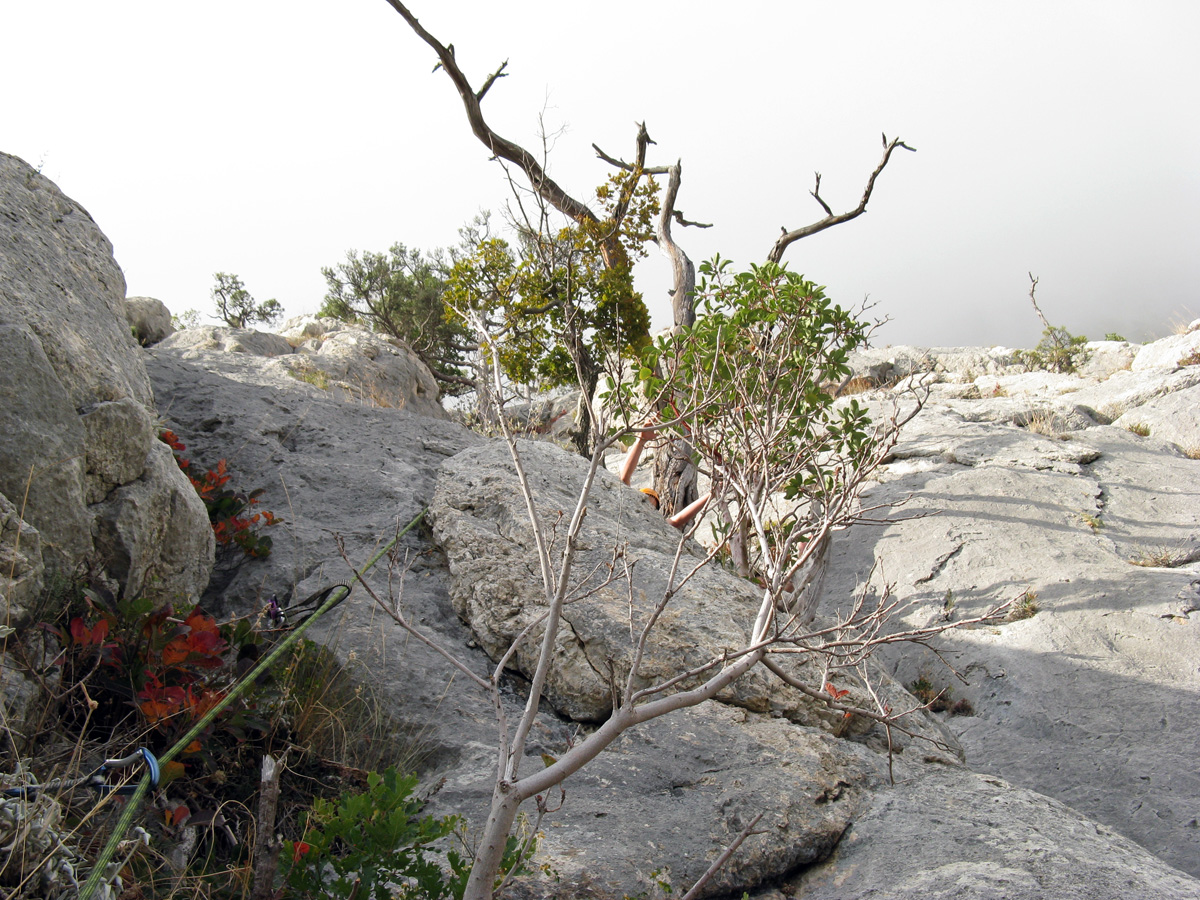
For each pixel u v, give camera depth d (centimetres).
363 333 1295
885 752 365
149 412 406
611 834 274
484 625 395
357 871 222
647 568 427
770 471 332
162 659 278
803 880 288
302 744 304
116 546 320
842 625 258
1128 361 1603
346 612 381
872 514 1030
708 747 331
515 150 998
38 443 284
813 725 363
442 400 1720
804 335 501
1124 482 1041
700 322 586
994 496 1007
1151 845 515
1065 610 783
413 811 235
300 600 398
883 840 292
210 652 284
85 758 247
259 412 605
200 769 276
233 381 648
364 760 318
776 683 368
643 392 460
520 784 203
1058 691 683
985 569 873
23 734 238
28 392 287
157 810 244
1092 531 930
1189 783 559
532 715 216
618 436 235
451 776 306
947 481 1055
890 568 912
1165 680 676
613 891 249
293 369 924
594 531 448
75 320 355
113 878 187
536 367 935
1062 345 1702
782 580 271
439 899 223
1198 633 726
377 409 682
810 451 360
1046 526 943
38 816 188
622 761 319
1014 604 257
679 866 267
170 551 361
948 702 713
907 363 1758
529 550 424
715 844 279
